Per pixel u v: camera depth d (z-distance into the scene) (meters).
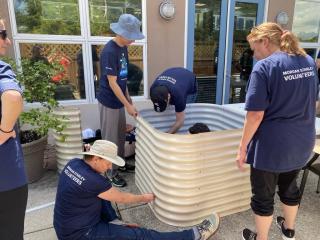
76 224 1.55
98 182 1.54
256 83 1.34
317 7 4.21
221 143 1.87
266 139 1.42
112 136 2.52
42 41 2.98
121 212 2.15
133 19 2.27
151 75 3.51
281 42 1.42
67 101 3.22
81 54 3.19
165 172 1.91
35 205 2.23
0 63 1.09
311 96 1.40
